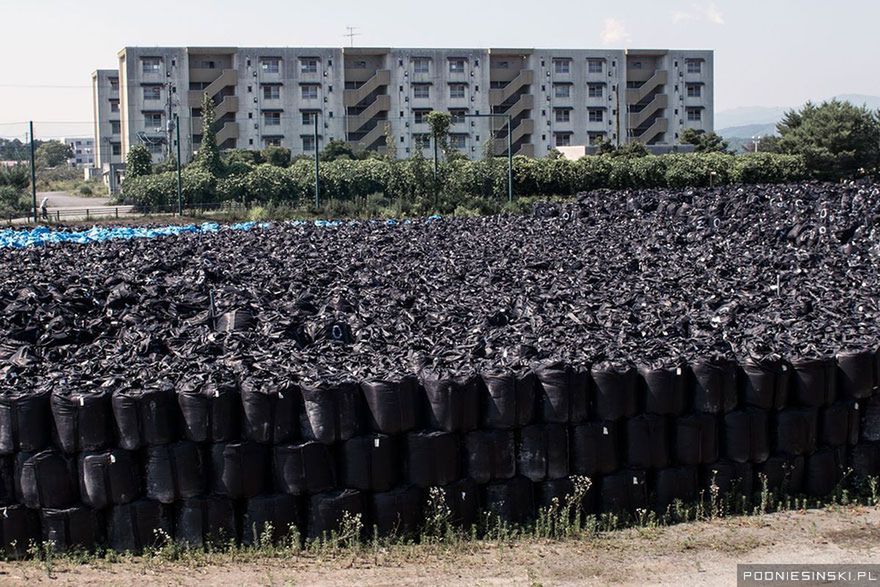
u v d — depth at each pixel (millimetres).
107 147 92062
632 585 11336
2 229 43750
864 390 14219
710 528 13070
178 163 53500
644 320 18141
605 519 13211
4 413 12344
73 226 46781
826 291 20469
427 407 12898
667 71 93625
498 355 14859
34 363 15039
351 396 12609
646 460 13461
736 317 18484
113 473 12297
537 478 13109
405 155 87688
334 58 86500
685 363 13727
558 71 90875
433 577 11578
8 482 12500
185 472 12414
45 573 11844
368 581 11477
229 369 13789
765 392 13773
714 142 82312
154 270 24500
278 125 86062
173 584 11484
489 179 60406
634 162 64000
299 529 12641
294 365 13969
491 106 89625
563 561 11992
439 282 23031
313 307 19875
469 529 12914
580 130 91938
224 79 84438
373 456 12594
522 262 26344
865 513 13539
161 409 12391
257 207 55531
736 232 30797
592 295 20891
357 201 56344
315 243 30828
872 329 16234
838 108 74750
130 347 16219
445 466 12805
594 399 13328
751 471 13891
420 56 87625
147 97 84062
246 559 12164
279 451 12531
